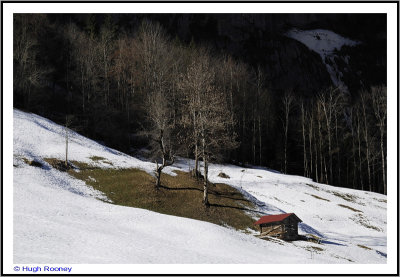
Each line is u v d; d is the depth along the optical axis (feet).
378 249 132.87
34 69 237.66
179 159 238.89
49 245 74.38
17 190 116.98
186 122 161.27
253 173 232.12
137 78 280.31
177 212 133.49
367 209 194.90
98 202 127.03
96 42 306.55
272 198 183.52
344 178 309.63
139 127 264.72
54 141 183.52
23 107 227.81
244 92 306.35
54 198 119.24
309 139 305.73
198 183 160.76
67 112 255.91
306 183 226.38
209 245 97.30
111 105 275.18
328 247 122.21
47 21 282.15
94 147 196.24
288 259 93.50
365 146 314.55
